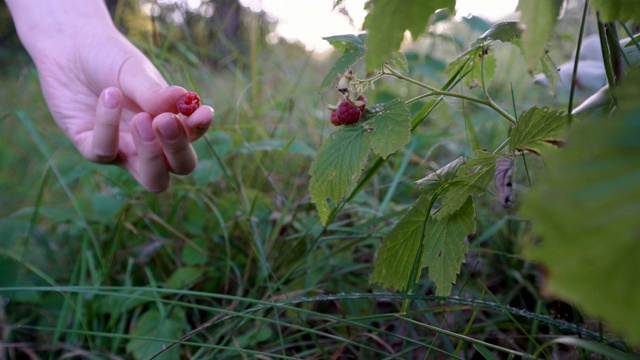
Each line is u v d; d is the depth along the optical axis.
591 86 0.32
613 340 0.25
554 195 0.08
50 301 0.44
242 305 0.39
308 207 0.49
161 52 0.59
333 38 0.25
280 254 0.45
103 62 0.35
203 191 0.49
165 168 0.32
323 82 0.26
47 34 0.38
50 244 0.52
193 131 0.30
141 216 0.49
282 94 0.72
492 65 0.29
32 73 0.77
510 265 0.41
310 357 0.33
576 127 0.08
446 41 0.62
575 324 0.25
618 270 0.07
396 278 0.26
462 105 0.35
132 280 0.47
